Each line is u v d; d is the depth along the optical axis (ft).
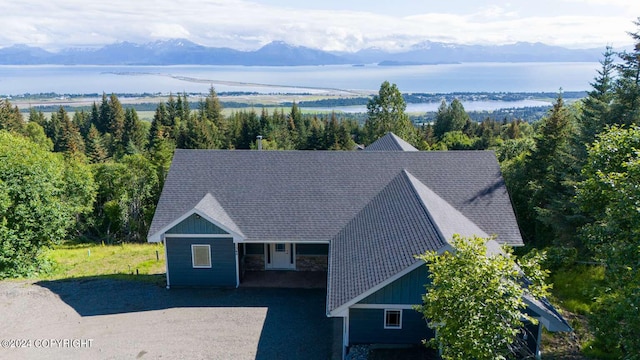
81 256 86.28
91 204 115.24
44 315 53.98
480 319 27.86
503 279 29.43
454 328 29.01
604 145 41.39
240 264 62.69
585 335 46.93
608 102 78.54
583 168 43.60
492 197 63.82
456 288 28.55
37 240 72.95
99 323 51.98
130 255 85.15
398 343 44.86
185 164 69.77
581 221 65.57
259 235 60.29
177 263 60.90
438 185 65.92
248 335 49.55
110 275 68.33
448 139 248.73
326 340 48.73
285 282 63.31
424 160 70.49
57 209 75.82
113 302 57.52
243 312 54.75
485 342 27.37
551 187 76.13
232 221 61.67
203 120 235.81
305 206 64.23
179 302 57.41
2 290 61.36
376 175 68.69
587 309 52.13
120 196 117.39
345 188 66.85
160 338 48.70
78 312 54.75
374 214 59.26
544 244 80.23
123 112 289.33
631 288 30.96
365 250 50.88
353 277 46.37
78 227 116.88
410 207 52.85
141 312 54.70
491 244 50.55
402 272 41.52
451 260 30.73
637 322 30.27
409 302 43.62
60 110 273.13
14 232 69.72
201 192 65.72
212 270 61.26
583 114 79.00
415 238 45.06
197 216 58.80
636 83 68.08
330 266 52.49
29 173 72.69
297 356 45.73
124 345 47.32
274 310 55.36
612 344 38.91
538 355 41.75
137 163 119.65
